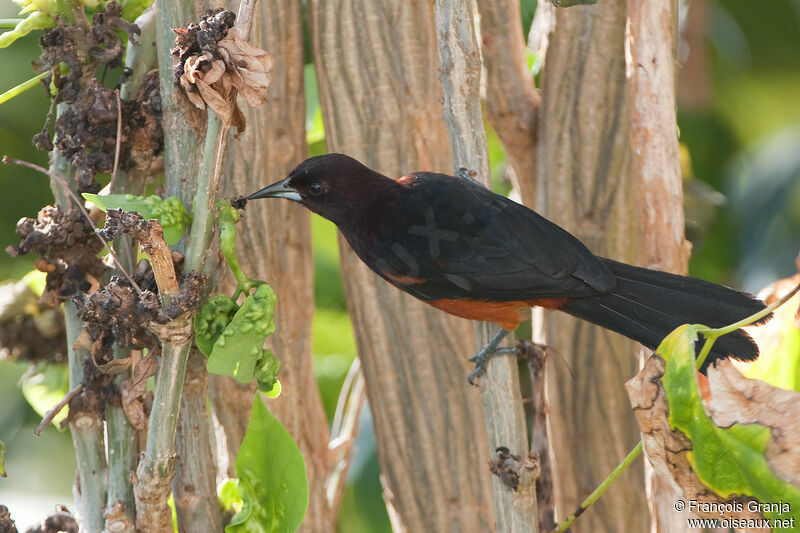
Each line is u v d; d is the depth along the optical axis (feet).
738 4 46.14
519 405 19.22
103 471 18.24
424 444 24.14
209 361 16.33
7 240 38.93
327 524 25.12
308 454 24.61
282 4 24.18
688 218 37.99
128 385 17.53
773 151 46.57
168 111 17.52
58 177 17.48
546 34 25.08
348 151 24.34
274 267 23.86
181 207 16.89
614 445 25.12
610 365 25.20
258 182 23.56
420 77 24.07
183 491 17.98
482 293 23.49
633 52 20.24
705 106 43.62
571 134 24.73
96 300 15.96
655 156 20.30
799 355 20.40
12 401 43.21
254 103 15.87
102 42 18.06
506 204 24.66
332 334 38.40
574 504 25.46
